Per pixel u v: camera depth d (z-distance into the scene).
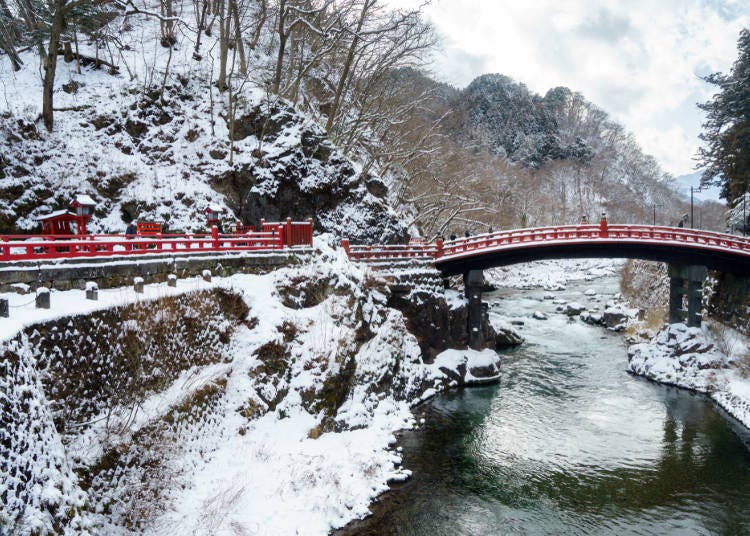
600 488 18.55
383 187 40.75
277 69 36.31
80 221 20.69
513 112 141.88
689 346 32.38
